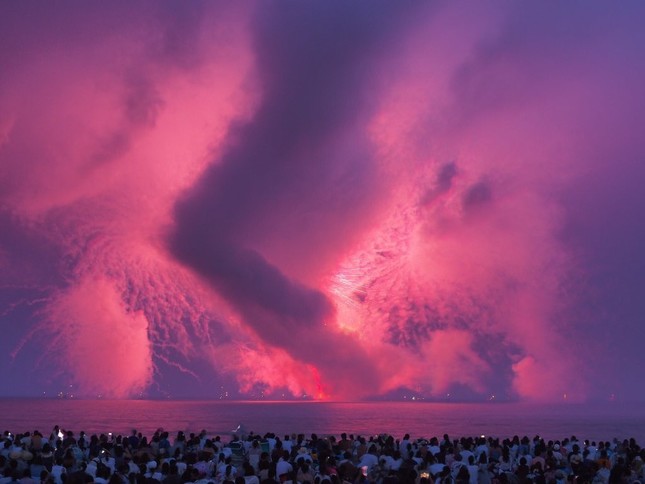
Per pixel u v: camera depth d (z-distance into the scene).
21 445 26.11
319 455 24.36
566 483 20.89
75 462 23.22
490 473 21.45
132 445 28.25
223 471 21.45
